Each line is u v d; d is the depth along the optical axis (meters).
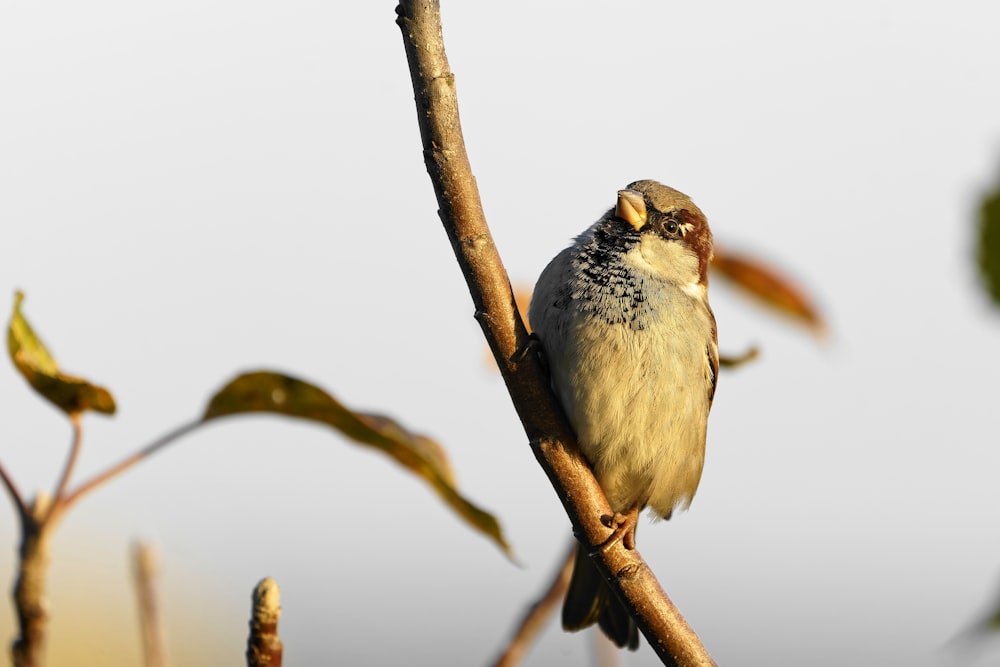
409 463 5.18
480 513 5.18
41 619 5.11
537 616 5.21
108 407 5.16
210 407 5.17
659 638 5.21
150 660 5.16
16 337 5.16
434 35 5.19
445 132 5.19
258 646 4.76
